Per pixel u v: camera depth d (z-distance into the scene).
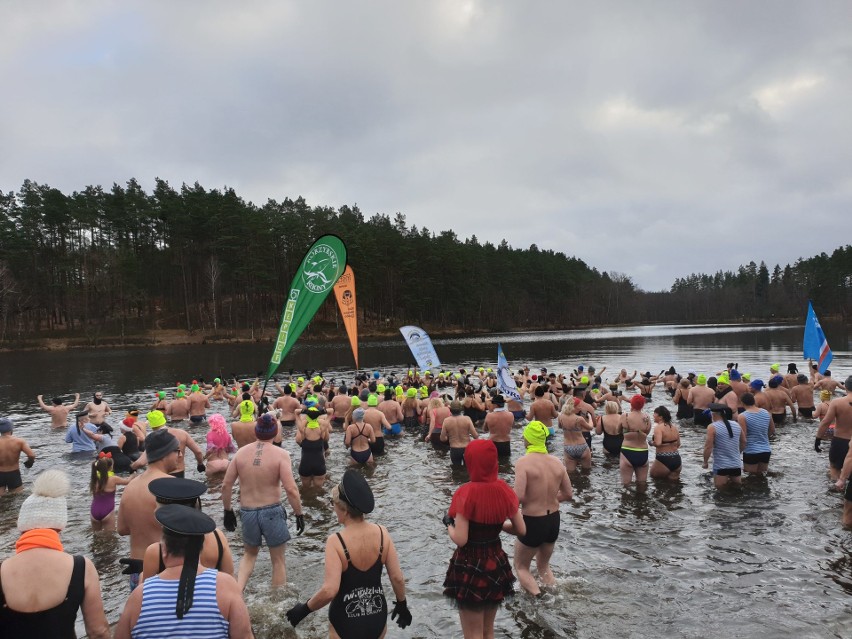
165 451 5.00
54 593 2.75
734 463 9.16
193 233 75.69
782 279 148.88
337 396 16.94
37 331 71.25
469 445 4.53
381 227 106.81
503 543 7.36
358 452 11.65
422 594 5.89
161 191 84.75
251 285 76.06
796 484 9.37
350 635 3.64
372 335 85.12
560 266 130.38
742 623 5.07
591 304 134.50
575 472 10.64
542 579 5.92
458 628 5.18
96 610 2.96
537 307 123.12
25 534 2.83
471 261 105.19
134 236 84.06
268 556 7.02
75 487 10.48
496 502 4.38
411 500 9.26
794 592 5.64
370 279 81.19
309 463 10.09
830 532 7.21
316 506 9.03
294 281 11.41
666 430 9.76
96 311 75.12
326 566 3.68
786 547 6.78
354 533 3.77
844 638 4.79
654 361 40.09
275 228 84.19
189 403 18.00
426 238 102.38
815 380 17.58
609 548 6.89
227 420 18.58
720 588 5.77
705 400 15.25
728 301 153.50
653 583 5.92
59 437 15.82
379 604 3.76
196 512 2.94
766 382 23.64
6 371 39.81
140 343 68.69
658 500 8.74
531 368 36.72
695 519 7.83
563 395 16.12
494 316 107.69
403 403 16.45
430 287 92.25
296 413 16.95
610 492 9.26
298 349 61.91
